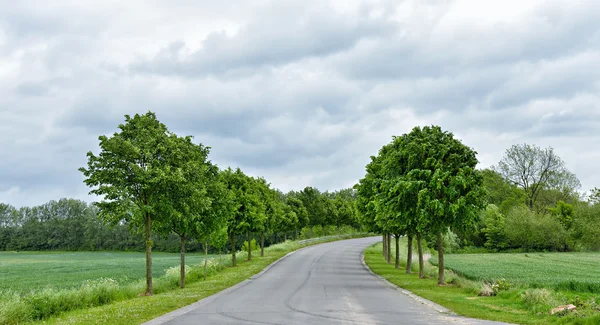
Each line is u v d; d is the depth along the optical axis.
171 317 14.47
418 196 25.11
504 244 79.12
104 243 135.75
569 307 14.88
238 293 22.23
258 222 44.38
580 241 69.69
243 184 43.53
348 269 39.88
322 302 18.50
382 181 28.69
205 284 26.83
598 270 37.06
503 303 18.06
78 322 13.52
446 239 81.19
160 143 23.34
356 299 19.62
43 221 144.75
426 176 25.69
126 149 22.11
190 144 26.86
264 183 56.91
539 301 16.94
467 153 27.11
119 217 21.62
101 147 22.36
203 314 15.12
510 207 83.25
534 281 26.30
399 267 43.00
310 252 63.69
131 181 22.73
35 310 17.00
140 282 26.05
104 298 20.80
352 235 107.38
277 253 61.41
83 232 138.38
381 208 29.42
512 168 81.81
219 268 38.31
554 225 73.50
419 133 28.05
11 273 48.25
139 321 13.73
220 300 19.33
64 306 18.31
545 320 14.20
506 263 46.97
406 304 18.03
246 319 13.99
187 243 126.56
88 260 81.62
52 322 14.40
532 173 80.56
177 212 23.08
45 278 40.09
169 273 32.16
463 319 14.25
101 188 21.30
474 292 21.89
